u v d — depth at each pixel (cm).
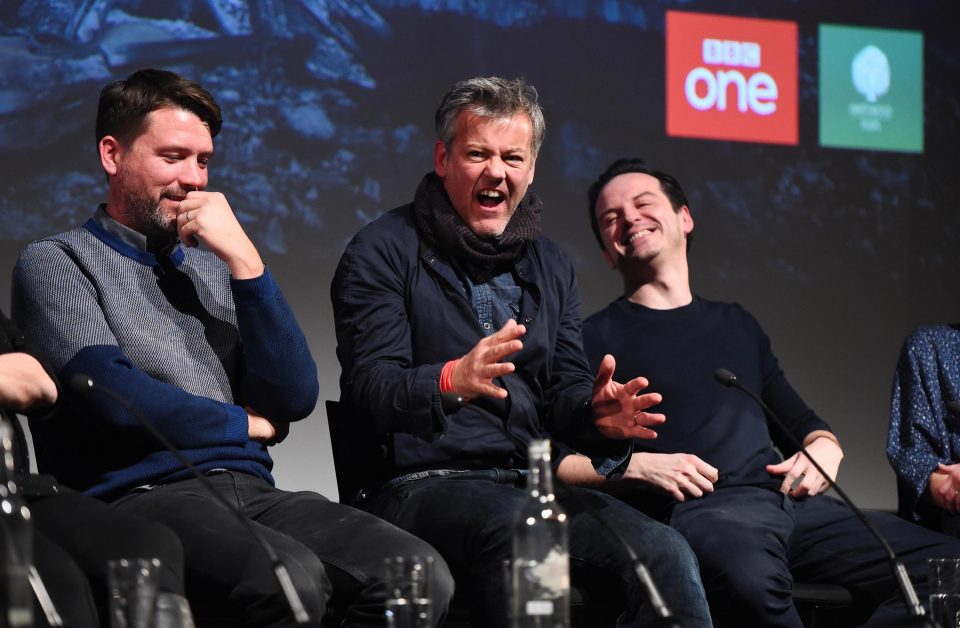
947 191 764
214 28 650
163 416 384
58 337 385
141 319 405
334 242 662
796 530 507
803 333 729
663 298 547
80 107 628
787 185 736
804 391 726
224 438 396
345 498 441
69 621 295
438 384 391
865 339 740
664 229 548
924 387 543
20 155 617
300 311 654
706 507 480
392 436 430
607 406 425
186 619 310
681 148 721
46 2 626
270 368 409
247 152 650
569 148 702
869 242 747
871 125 755
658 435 507
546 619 279
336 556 366
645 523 410
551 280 466
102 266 407
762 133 735
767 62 741
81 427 391
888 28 764
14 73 618
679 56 725
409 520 409
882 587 481
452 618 417
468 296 448
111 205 423
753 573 447
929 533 490
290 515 385
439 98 687
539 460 288
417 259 445
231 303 430
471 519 394
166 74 427
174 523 365
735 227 724
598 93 710
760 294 724
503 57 697
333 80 669
